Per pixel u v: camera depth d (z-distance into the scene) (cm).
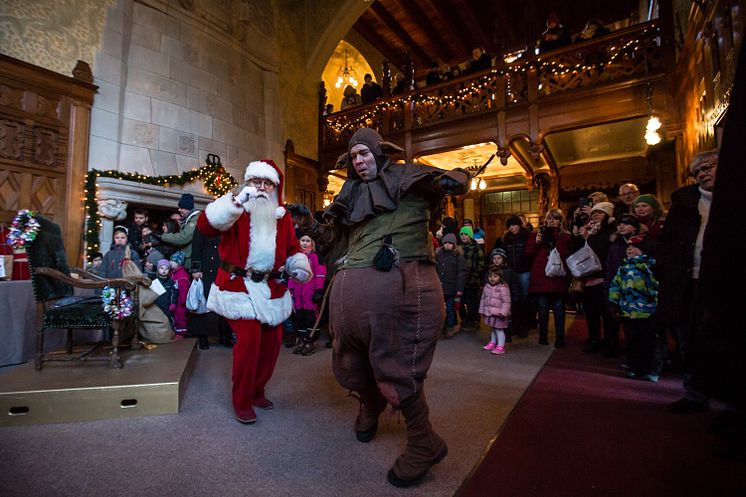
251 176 246
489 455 187
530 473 170
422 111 874
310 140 1010
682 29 603
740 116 73
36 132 531
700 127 505
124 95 629
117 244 419
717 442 201
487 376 326
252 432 215
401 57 1430
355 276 165
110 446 197
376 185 175
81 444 200
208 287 418
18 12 525
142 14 660
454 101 833
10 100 511
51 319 278
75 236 556
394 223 168
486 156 959
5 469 174
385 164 179
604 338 395
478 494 153
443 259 514
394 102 909
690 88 552
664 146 902
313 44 1012
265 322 236
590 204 467
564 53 715
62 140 553
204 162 732
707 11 434
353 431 217
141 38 656
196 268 414
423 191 173
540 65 740
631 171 1012
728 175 73
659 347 314
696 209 252
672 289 255
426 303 162
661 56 634
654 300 308
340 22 995
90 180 571
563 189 1084
